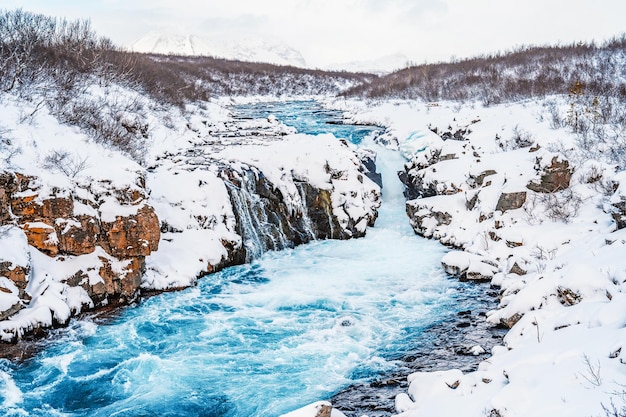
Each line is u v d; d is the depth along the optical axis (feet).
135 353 33.68
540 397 20.57
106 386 29.89
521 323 31.50
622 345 21.89
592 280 32.01
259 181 57.16
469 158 64.95
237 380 30.48
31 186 37.93
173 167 55.62
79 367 31.78
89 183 41.45
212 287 45.03
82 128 53.26
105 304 40.01
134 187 43.19
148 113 75.97
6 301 33.24
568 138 61.82
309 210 59.47
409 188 70.74
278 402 28.12
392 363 31.89
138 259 42.52
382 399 27.55
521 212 50.52
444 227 57.52
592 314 28.02
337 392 28.86
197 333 36.52
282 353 33.65
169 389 29.63
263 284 45.98
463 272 46.09
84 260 39.34
